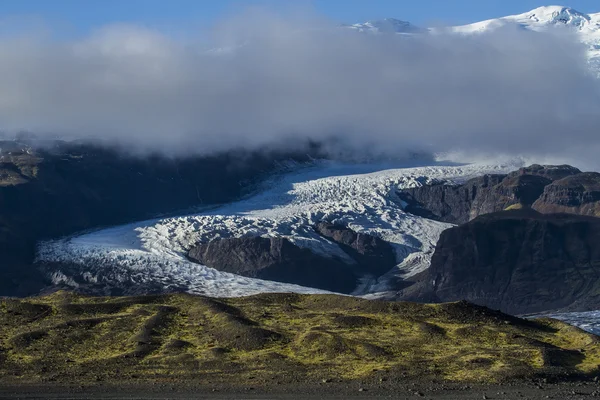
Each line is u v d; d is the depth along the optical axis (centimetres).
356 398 16400
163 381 18175
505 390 16888
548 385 17362
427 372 18275
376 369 18562
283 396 16688
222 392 17138
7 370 19125
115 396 16838
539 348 19662
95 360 19712
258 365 19238
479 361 18875
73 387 17688
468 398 16200
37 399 16625
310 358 19712
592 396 16225
